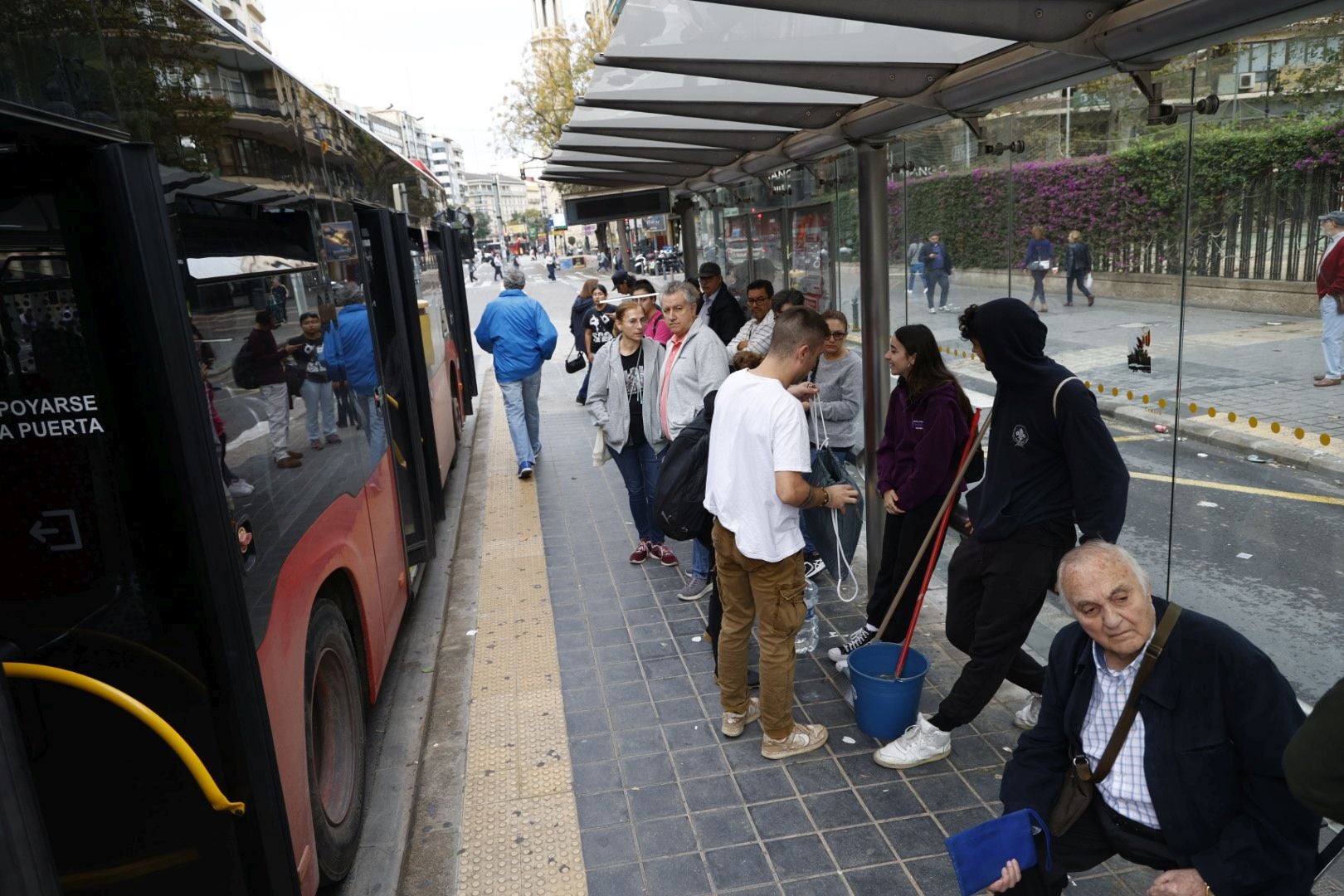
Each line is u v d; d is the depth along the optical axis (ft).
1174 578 12.98
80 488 7.18
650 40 10.90
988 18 8.94
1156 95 9.98
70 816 7.50
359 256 15.69
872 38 10.77
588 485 28.84
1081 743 8.09
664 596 19.79
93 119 6.49
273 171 10.96
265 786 7.83
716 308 29.48
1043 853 8.09
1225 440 11.81
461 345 38.27
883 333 16.42
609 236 205.26
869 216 15.61
